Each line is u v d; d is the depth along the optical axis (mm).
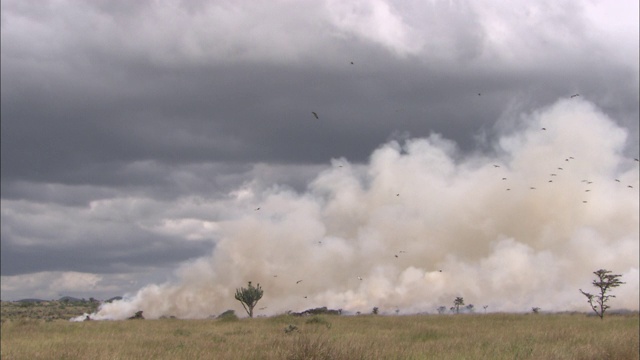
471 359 19844
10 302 146125
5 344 27688
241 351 22203
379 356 19469
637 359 21594
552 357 19719
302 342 19734
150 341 28688
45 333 36719
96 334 35562
